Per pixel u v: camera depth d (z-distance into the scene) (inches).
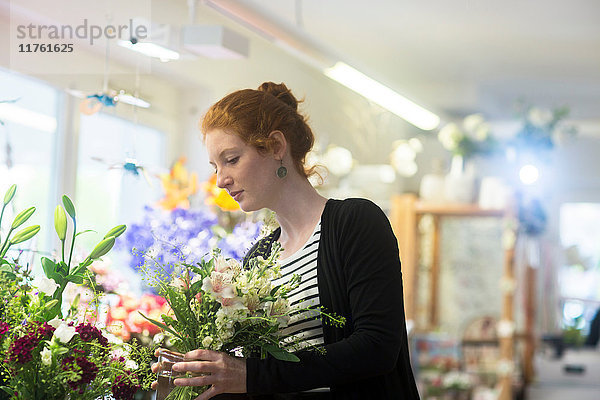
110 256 168.4
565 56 291.4
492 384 282.5
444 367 275.7
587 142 432.1
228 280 66.9
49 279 68.7
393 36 271.7
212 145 72.4
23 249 85.2
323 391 71.4
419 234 301.9
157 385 68.1
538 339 411.5
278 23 157.8
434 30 262.4
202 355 65.4
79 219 182.7
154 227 154.6
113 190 194.4
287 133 73.7
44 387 63.4
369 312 67.5
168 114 218.8
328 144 293.9
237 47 144.5
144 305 123.6
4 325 64.7
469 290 336.8
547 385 364.2
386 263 69.2
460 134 284.5
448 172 346.6
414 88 342.0
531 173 278.2
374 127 327.0
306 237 73.7
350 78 189.5
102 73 161.3
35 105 169.3
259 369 65.4
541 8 236.4
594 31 258.4
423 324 313.6
